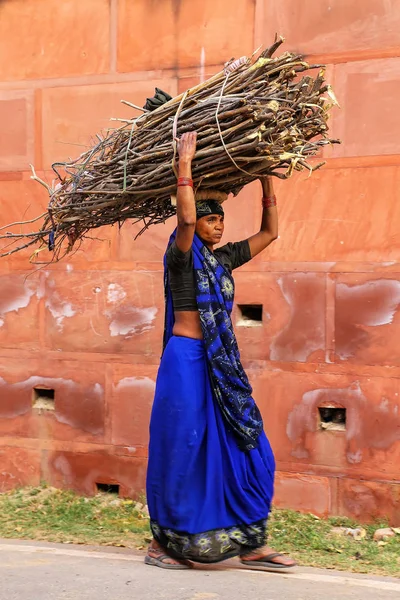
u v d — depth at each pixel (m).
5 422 5.85
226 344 3.80
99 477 5.62
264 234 4.19
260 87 3.61
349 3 5.03
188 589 3.54
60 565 3.99
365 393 5.03
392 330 4.98
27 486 5.79
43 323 5.75
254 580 3.72
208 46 5.34
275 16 5.19
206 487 3.76
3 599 3.42
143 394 5.52
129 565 3.99
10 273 5.82
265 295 5.24
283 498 5.20
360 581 3.82
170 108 3.79
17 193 5.77
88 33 5.62
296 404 5.18
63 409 5.71
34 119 5.74
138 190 3.81
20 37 5.77
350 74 5.04
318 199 5.12
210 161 3.62
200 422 3.79
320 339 5.12
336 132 5.08
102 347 5.62
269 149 3.51
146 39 5.49
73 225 4.17
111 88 5.57
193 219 3.61
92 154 4.02
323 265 5.12
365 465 5.04
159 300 5.48
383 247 5.00
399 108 4.96
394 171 4.97
